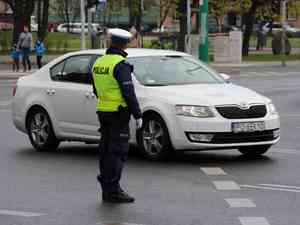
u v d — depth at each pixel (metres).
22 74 56.72
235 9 85.12
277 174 18.02
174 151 19.53
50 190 16.27
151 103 19.44
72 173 18.39
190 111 18.92
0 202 15.05
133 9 87.06
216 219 13.41
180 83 20.31
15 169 19.02
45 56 76.12
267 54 89.50
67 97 21.20
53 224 13.22
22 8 77.75
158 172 18.28
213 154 21.27
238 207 14.41
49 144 21.92
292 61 77.19
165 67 20.70
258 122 19.27
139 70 20.30
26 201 15.14
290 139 24.59
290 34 137.12
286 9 87.81
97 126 20.50
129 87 14.42
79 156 21.16
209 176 17.73
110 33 14.70
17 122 22.78
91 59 21.09
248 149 20.55
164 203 14.80
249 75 59.47
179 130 19.02
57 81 21.70
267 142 19.59
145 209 14.28
